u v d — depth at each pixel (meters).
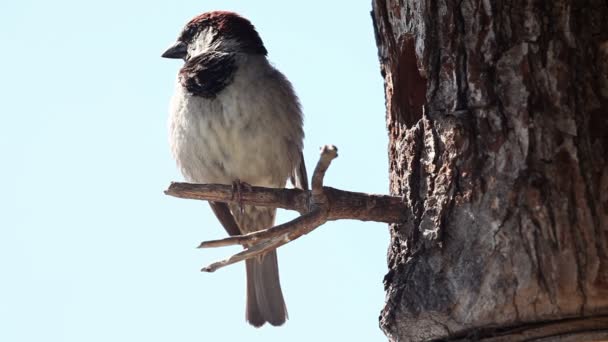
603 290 6.09
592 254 6.14
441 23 6.82
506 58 6.55
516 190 6.32
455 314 6.36
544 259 6.17
